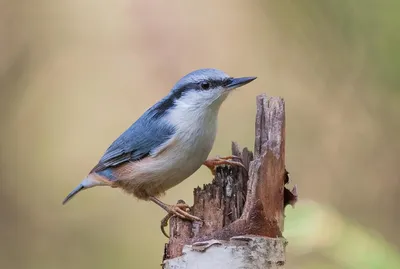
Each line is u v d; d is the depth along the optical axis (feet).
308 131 39.88
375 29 37.60
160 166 25.48
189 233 21.40
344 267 26.07
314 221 25.70
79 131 45.01
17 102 45.65
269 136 20.99
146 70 44.65
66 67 45.98
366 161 38.50
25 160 45.21
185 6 44.39
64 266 43.39
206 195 21.70
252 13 42.73
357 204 38.34
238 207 21.34
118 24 45.68
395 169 37.78
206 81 25.30
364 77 38.60
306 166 39.47
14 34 46.06
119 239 43.45
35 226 44.47
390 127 38.01
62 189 44.78
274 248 20.33
